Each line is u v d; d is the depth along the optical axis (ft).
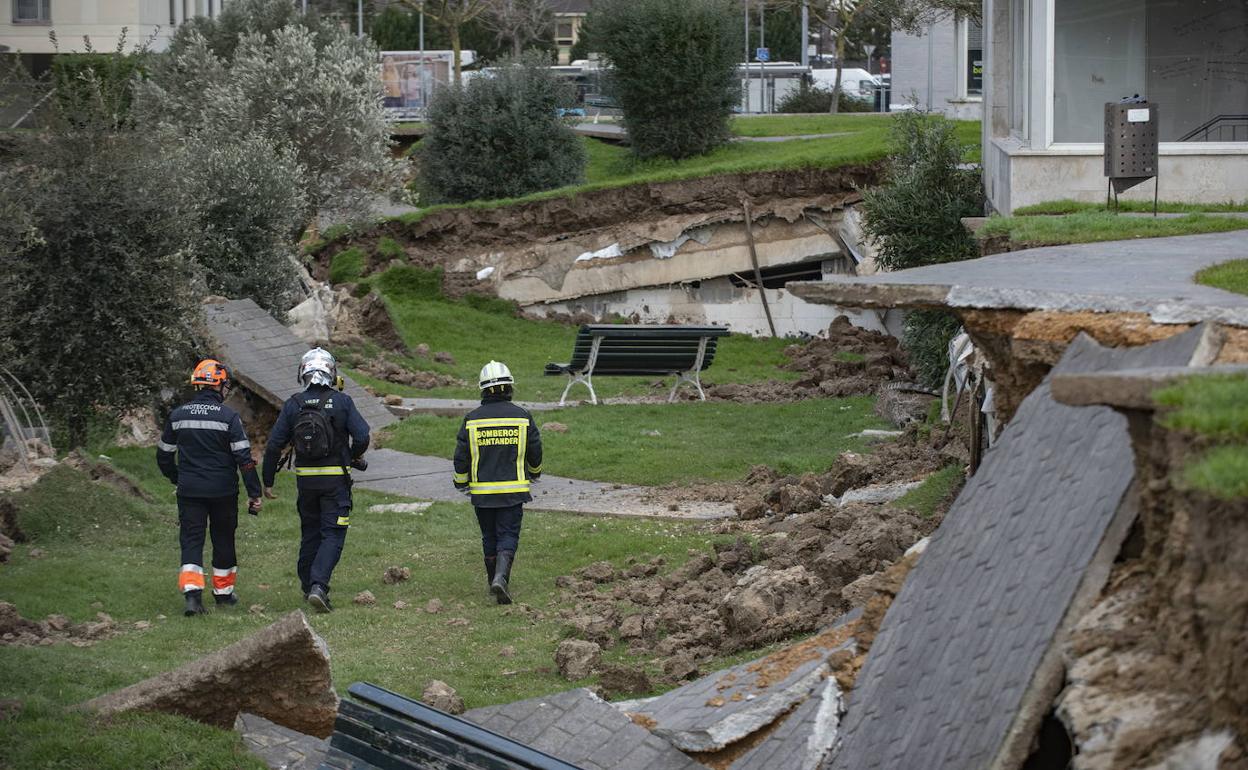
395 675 27.89
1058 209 53.47
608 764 19.13
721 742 18.69
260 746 21.40
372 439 59.21
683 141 125.70
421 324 95.61
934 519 34.06
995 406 24.39
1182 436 12.49
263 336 62.59
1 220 44.98
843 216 103.40
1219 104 58.29
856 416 63.16
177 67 104.68
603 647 30.25
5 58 57.72
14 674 24.86
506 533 34.91
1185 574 11.84
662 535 40.78
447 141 118.83
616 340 67.97
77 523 40.91
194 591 33.68
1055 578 15.01
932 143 75.36
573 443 56.49
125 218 51.47
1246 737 10.80
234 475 34.50
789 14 259.80
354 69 103.24
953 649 16.05
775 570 32.99
